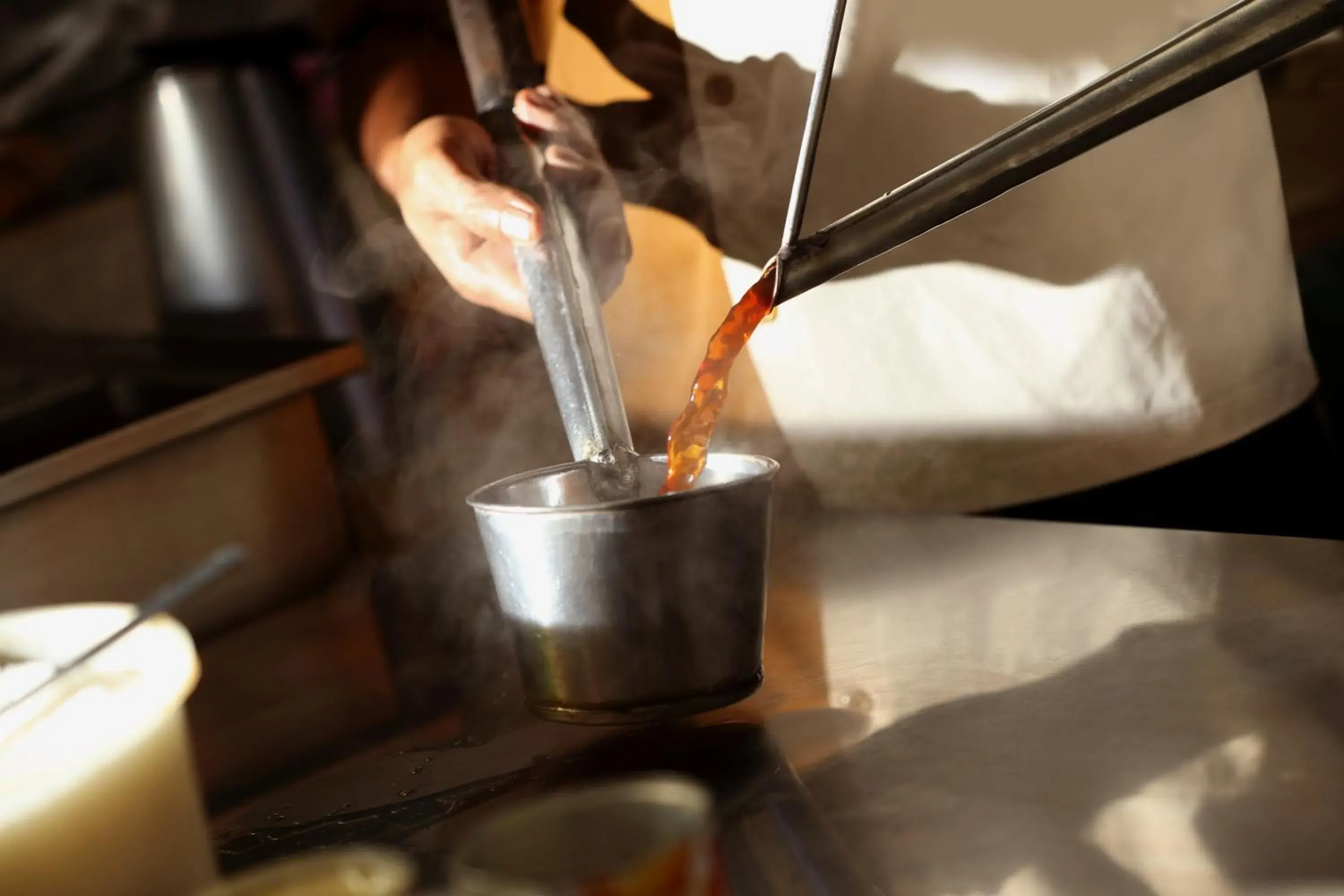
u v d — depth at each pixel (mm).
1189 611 734
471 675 861
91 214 1971
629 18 1147
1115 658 689
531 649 649
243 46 1438
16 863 463
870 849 540
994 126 998
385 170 1153
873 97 1036
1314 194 1309
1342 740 560
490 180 958
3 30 1854
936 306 1065
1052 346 1041
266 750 801
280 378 1104
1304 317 1292
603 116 1189
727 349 662
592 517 602
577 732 726
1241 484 1070
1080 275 1012
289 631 1058
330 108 1528
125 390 1393
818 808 584
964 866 514
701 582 626
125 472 1030
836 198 1090
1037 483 1088
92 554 1018
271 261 1474
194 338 1509
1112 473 1064
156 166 1480
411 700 837
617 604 618
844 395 1140
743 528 637
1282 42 492
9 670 567
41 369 1604
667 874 349
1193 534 864
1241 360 1038
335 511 1166
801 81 1066
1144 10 948
